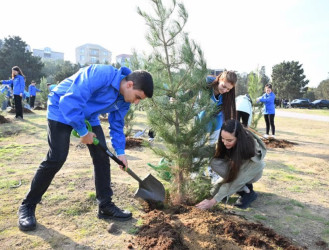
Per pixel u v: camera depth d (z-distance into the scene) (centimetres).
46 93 1794
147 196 301
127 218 279
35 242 235
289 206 333
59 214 284
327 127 1295
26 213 256
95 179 279
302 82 5094
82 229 260
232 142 285
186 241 236
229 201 345
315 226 285
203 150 315
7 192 332
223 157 310
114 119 277
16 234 245
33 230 253
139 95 241
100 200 280
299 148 727
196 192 320
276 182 425
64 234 250
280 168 511
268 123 898
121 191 346
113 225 260
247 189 338
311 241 256
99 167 274
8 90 1234
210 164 312
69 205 302
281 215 308
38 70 4562
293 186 408
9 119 941
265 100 861
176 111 303
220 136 297
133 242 241
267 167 516
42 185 250
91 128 257
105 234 253
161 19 291
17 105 991
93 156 272
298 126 1323
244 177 310
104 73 234
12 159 491
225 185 308
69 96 218
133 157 548
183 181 323
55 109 238
